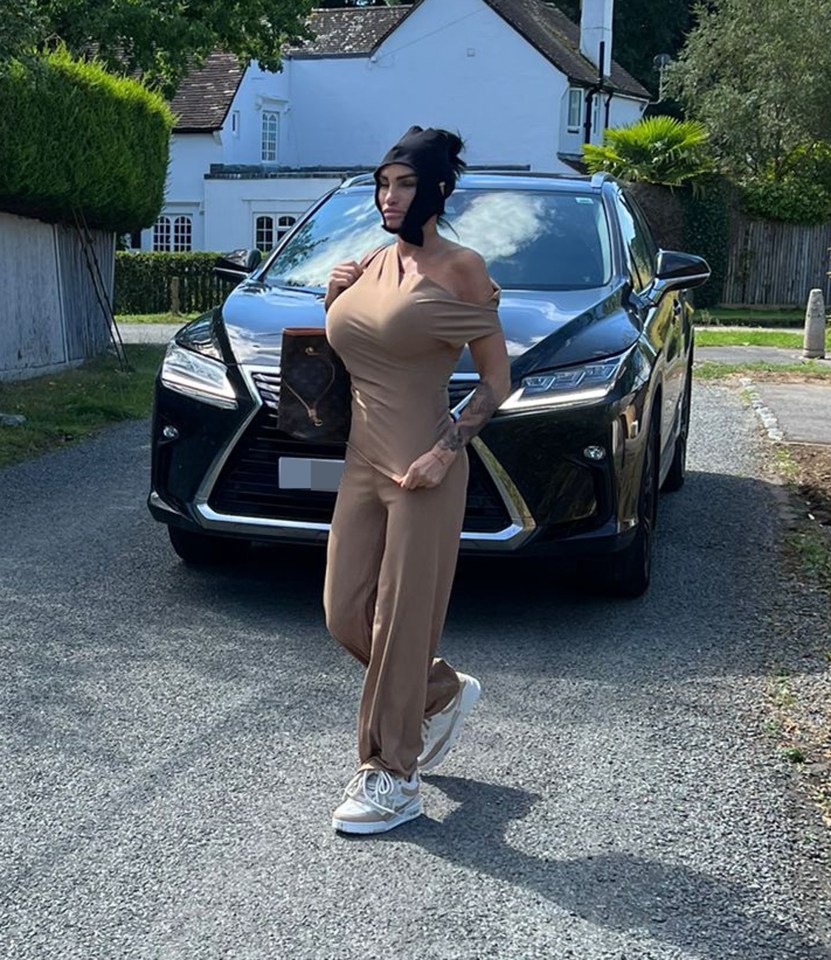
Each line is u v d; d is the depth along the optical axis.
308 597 5.79
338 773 3.99
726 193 32.19
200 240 39.69
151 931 3.10
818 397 13.11
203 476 5.39
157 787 3.88
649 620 5.53
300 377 3.56
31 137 12.43
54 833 3.59
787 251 33.19
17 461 9.02
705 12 38.16
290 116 42.94
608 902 3.25
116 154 14.48
